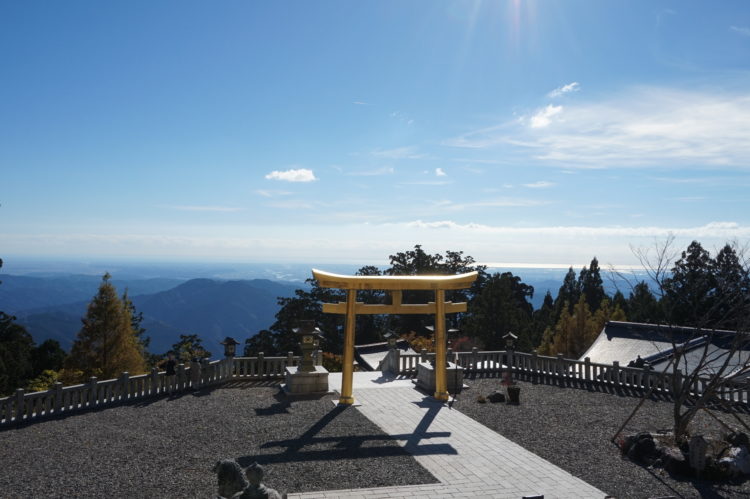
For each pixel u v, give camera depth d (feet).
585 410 59.93
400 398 65.36
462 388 71.36
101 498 35.09
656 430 51.62
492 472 40.50
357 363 123.65
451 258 231.91
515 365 83.66
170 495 35.65
